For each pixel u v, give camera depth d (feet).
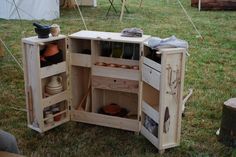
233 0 31.30
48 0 26.20
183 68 8.15
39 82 8.95
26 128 9.70
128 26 24.14
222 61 16.35
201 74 14.44
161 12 30.40
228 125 8.75
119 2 36.19
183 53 8.02
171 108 8.35
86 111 9.96
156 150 8.66
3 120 10.19
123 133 9.50
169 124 8.44
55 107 9.82
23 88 12.71
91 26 24.02
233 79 13.93
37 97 9.11
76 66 9.84
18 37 20.72
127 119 9.45
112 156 8.38
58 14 27.25
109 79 9.42
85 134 9.41
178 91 8.30
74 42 9.62
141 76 8.96
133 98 9.96
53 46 9.36
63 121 9.84
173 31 22.66
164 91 8.12
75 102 10.12
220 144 8.94
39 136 9.27
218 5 31.42
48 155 8.38
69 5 31.99
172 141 8.64
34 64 8.87
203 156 8.38
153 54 8.56
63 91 9.71
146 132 9.03
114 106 10.03
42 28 8.94
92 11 30.58
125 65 9.36
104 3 35.58
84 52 9.78
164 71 7.97
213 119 10.34
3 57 16.42
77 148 8.72
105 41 9.36
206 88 12.91
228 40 20.51
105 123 9.72
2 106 11.14
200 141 9.10
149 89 9.15
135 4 34.91
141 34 9.20
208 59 16.58
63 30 22.71
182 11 30.94
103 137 9.27
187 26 24.34
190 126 9.89
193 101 11.57
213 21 26.43
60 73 9.58
